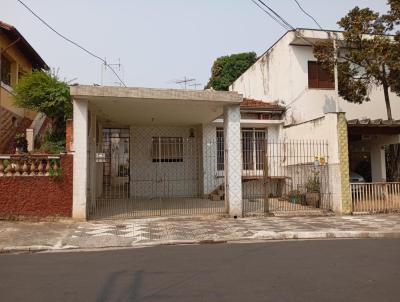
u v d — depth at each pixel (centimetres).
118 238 862
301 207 1344
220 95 1134
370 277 539
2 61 1544
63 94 1298
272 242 854
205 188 1608
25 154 1041
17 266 629
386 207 1275
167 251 749
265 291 476
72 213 1048
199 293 470
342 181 1241
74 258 693
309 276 544
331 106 1677
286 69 1677
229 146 1173
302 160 1463
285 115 1661
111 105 1173
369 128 1382
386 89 1478
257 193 1638
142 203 1444
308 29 1619
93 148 1273
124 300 448
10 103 1557
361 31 1420
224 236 893
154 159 1662
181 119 1479
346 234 933
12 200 1027
